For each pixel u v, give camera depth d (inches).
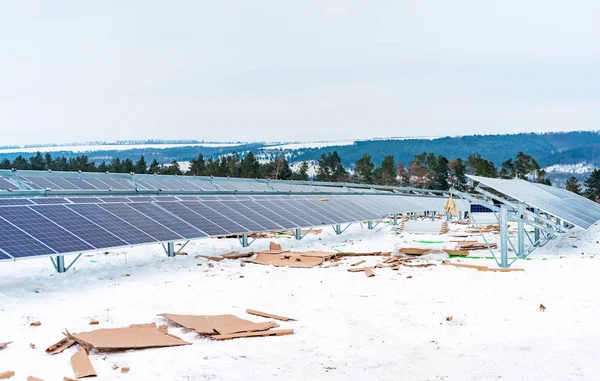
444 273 890.1
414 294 728.3
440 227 1654.8
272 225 1113.4
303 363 458.6
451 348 503.8
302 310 636.7
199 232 930.7
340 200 1588.3
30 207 781.9
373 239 1430.9
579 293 723.4
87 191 958.4
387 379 428.5
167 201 1038.4
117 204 922.1
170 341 495.2
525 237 1465.3
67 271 825.5
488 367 454.6
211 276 839.7
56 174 1206.3
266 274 869.8
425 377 433.1
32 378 401.1
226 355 469.7
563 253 1203.2
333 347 501.7
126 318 578.6
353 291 746.8
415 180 5880.9
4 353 460.4
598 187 4756.4
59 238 722.2
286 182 1959.9
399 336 539.8
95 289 722.2
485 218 2117.4
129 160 4562.0
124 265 896.3
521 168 4830.2
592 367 451.8
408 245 1209.4
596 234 1369.3
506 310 641.6
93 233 775.1
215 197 1200.2
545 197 1376.7
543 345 510.9
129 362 442.3
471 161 5310.0
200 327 534.9
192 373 426.0
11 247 653.9
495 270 912.9
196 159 4968.0
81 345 474.0
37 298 660.7
